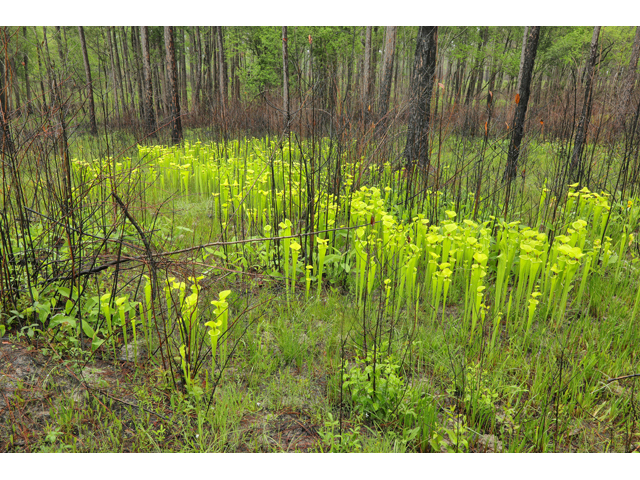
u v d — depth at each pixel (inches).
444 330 132.6
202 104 714.2
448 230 134.2
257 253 171.6
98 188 189.2
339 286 161.5
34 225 167.8
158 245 172.6
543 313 139.7
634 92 302.8
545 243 143.2
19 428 89.4
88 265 140.9
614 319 132.4
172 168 291.0
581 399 103.1
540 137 379.9
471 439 92.4
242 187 221.9
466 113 278.4
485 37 922.1
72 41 590.6
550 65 791.1
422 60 254.5
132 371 111.0
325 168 233.3
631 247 188.5
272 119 427.8
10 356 108.8
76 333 116.4
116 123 498.0
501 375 109.9
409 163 237.0
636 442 92.6
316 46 724.0
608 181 256.5
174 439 91.2
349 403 103.3
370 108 237.3
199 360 115.3
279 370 114.2
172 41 459.5
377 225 163.5
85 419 93.8
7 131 122.3
